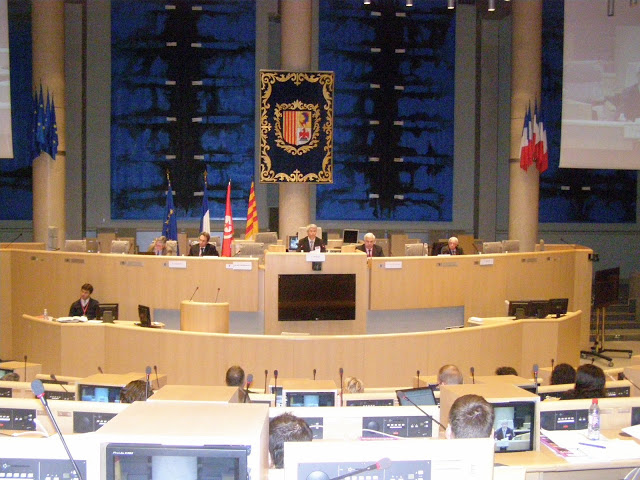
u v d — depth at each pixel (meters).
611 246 19.11
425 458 2.57
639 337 14.38
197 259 10.59
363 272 10.40
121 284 10.93
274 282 10.25
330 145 15.74
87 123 17.97
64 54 16.81
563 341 10.04
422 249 12.02
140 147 18.12
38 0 15.80
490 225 19.19
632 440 4.16
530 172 15.94
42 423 4.50
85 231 18.11
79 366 9.13
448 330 8.98
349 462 2.54
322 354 8.50
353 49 18.36
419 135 18.72
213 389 4.21
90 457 2.47
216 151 18.31
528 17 15.82
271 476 2.85
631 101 14.02
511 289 11.80
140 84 18.05
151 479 2.38
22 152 17.89
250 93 18.30
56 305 11.29
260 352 8.53
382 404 5.55
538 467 3.61
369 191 18.64
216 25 18.14
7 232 17.94
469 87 18.78
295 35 15.77
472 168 18.89
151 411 2.70
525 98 15.94
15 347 11.52
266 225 18.53
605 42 13.91
